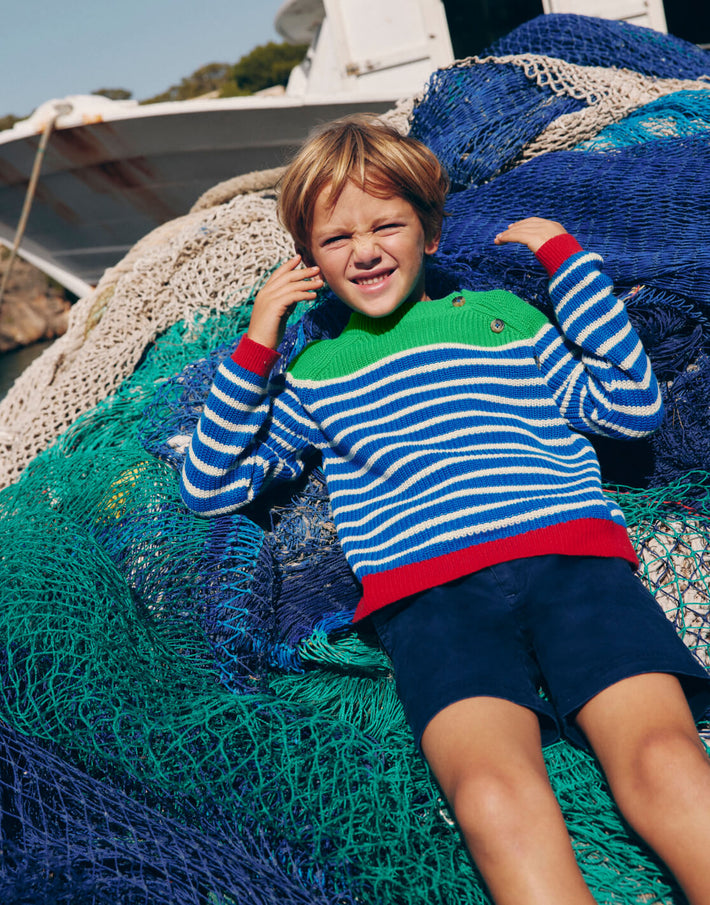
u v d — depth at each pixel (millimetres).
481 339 1978
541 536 1718
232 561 2088
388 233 1964
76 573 1873
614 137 2951
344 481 1991
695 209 2412
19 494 2371
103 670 1756
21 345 16547
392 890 1507
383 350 2006
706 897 1270
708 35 9141
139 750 1699
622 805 1405
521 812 1318
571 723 1597
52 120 6516
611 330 1913
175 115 6512
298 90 8969
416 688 1590
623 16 6441
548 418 1965
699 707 1593
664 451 2184
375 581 1772
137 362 3014
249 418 2039
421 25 7023
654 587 2053
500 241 2090
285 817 1619
